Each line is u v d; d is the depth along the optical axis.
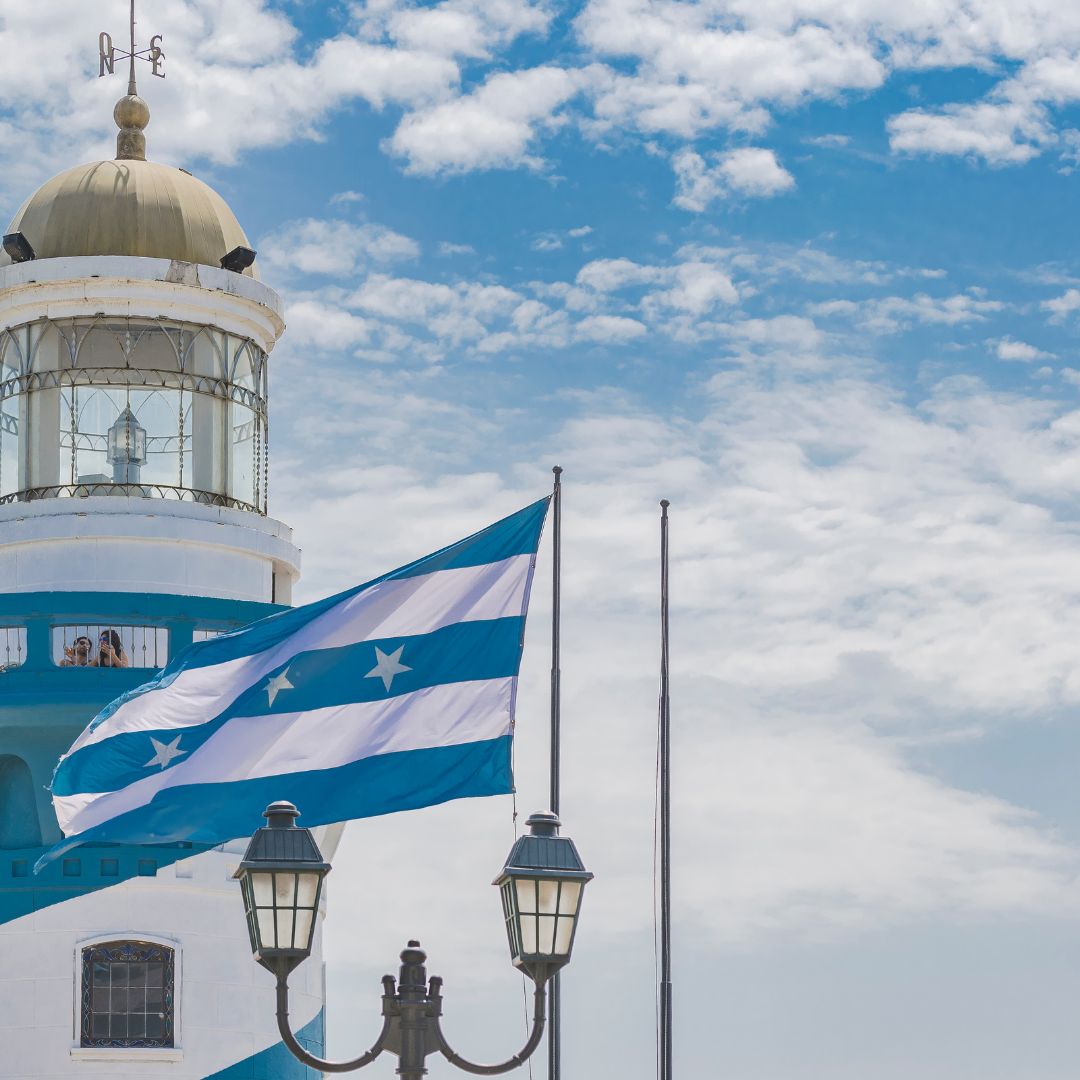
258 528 54.72
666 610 49.91
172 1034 51.09
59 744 51.59
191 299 54.53
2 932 51.22
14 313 54.81
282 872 30.91
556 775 48.09
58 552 53.00
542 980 31.86
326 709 41.25
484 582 41.56
